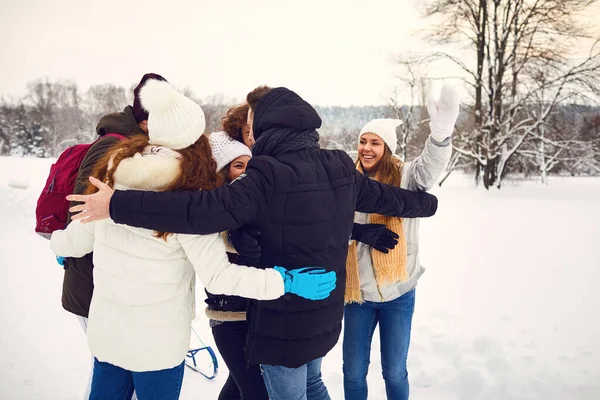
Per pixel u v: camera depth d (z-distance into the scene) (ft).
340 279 6.12
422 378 10.77
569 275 19.47
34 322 13.69
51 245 6.51
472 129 72.33
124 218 5.09
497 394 10.03
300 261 5.65
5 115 185.88
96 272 5.82
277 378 6.06
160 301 5.64
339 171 6.01
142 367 5.65
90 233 6.23
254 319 5.86
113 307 5.65
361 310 8.24
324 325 5.92
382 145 8.30
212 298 7.09
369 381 10.89
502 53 66.90
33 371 10.76
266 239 5.62
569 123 69.10
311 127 5.95
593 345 12.09
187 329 6.00
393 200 6.95
